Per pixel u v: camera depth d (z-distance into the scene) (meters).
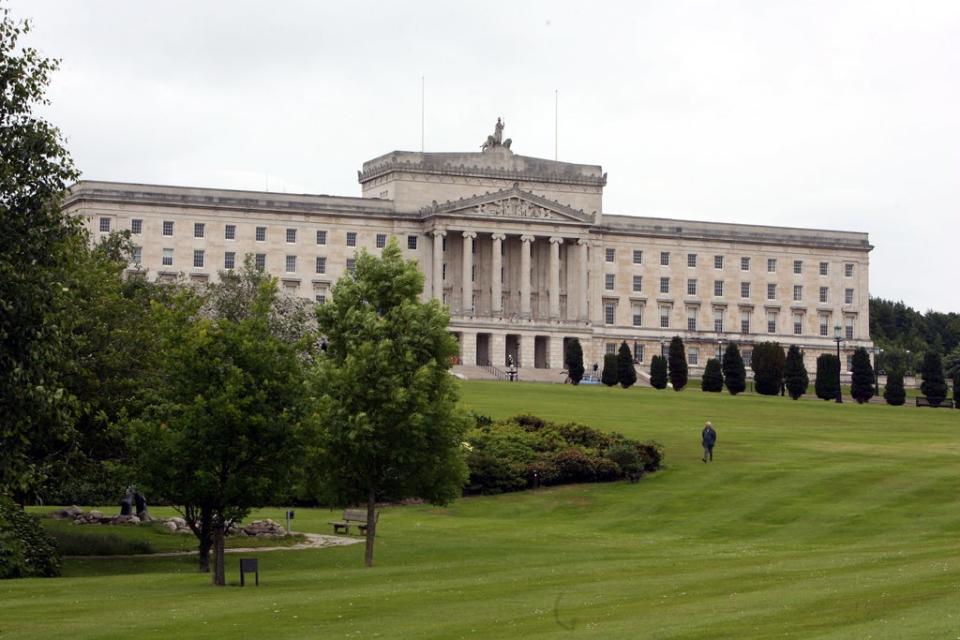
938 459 93.75
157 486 58.91
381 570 59.12
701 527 75.12
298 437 58.62
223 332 59.38
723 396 154.25
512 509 84.94
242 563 54.28
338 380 63.69
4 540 59.03
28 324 46.38
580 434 97.06
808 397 169.75
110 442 68.88
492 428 97.06
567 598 45.97
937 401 159.38
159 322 62.56
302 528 78.62
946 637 33.66
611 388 160.75
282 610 45.31
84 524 76.31
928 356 161.00
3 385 45.97
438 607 45.09
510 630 39.69
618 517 80.19
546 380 191.88
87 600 49.28
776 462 94.00
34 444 64.62
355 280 67.12
